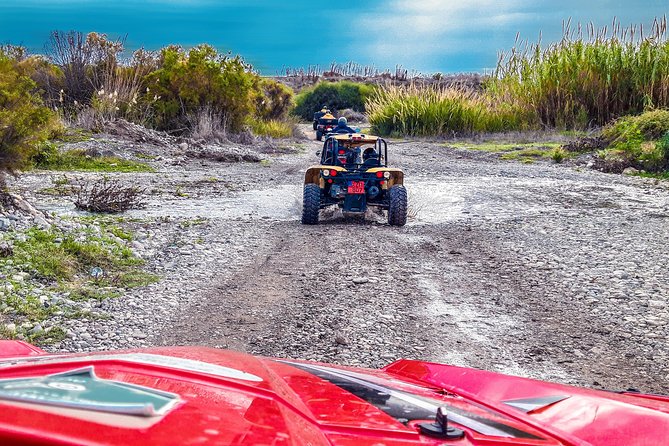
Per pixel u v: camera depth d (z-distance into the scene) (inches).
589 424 89.1
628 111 1250.6
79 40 1136.2
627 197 647.8
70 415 48.1
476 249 426.3
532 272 365.7
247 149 1086.4
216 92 1173.7
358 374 104.8
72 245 358.6
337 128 1032.8
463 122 1443.2
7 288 288.7
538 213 564.1
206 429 52.4
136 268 356.5
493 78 1539.1
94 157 823.1
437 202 620.4
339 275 353.7
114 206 532.1
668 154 841.5
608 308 299.4
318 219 531.8
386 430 68.6
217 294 313.6
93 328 258.8
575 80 1316.4
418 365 126.3
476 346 251.4
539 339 260.2
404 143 1330.0
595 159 901.8
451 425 77.2
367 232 485.4
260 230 481.4
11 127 464.4
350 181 523.2
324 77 3452.3
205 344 246.7
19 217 419.5
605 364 235.1
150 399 57.6
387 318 282.0
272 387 73.7
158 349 88.4
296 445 55.1
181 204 581.9
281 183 731.4
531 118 1395.2
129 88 1142.3
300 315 283.4
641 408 93.7
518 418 92.7
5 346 96.3
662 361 237.9
